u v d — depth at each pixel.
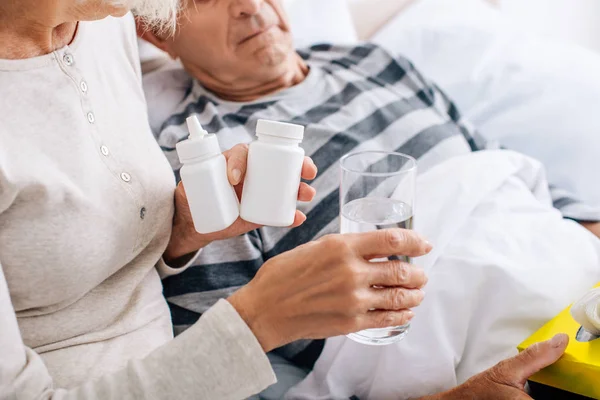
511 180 1.21
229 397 0.74
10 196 0.78
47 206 0.80
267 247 1.17
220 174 0.76
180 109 1.31
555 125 1.54
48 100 0.82
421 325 1.01
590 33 2.24
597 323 0.84
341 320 0.73
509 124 1.58
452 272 1.03
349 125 1.28
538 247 1.08
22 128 0.80
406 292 0.75
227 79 1.32
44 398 0.74
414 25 1.78
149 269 0.98
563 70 1.63
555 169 1.52
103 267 0.88
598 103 1.54
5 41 0.80
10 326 0.73
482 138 1.46
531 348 0.86
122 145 0.93
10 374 0.72
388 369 1.00
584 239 1.11
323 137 1.25
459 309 1.01
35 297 0.84
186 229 1.01
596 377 0.82
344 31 1.69
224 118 1.29
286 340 0.76
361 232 0.79
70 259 0.84
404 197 0.81
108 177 0.88
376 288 0.75
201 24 1.26
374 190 0.80
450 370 0.98
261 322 0.75
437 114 1.38
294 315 0.74
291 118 1.28
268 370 0.74
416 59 1.73
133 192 0.91
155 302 0.98
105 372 0.85
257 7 1.25
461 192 1.12
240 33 1.27
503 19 1.86
